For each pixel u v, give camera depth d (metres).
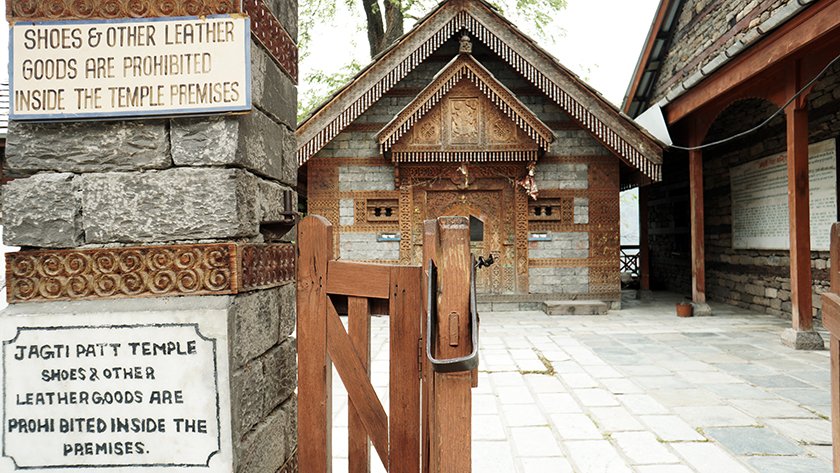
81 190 1.61
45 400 1.55
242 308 1.64
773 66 7.07
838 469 2.16
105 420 1.55
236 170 1.61
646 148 9.96
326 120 10.02
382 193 10.77
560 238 10.85
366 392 1.92
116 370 1.55
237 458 1.57
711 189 12.29
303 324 1.95
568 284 10.84
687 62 10.59
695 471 3.25
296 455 2.13
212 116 1.62
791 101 6.93
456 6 10.12
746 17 8.12
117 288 1.59
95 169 1.62
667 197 15.05
